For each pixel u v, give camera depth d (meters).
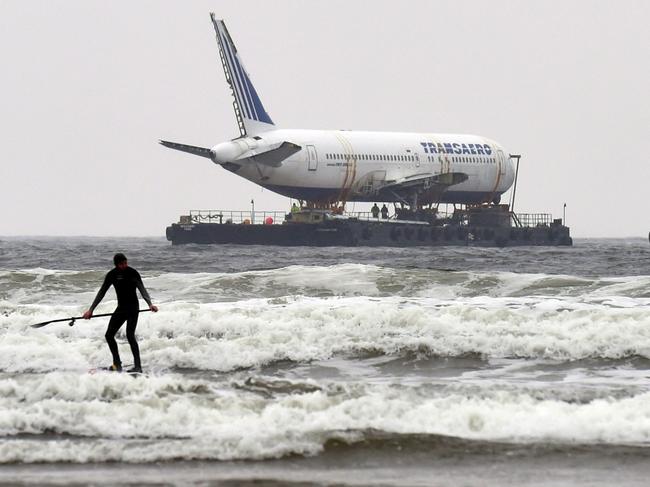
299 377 78.94
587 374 78.81
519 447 58.00
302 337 88.19
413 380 76.56
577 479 52.25
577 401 67.56
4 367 81.12
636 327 87.88
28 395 68.12
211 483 51.22
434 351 85.88
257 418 63.16
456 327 90.00
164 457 55.81
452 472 53.53
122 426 61.75
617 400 67.12
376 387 70.00
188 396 67.38
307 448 57.38
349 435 59.50
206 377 78.75
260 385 71.06
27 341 86.44
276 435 59.50
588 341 86.12
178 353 83.69
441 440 59.06
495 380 76.62
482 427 61.56
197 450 56.84
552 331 88.25
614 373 79.19
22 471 53.28
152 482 51.28
